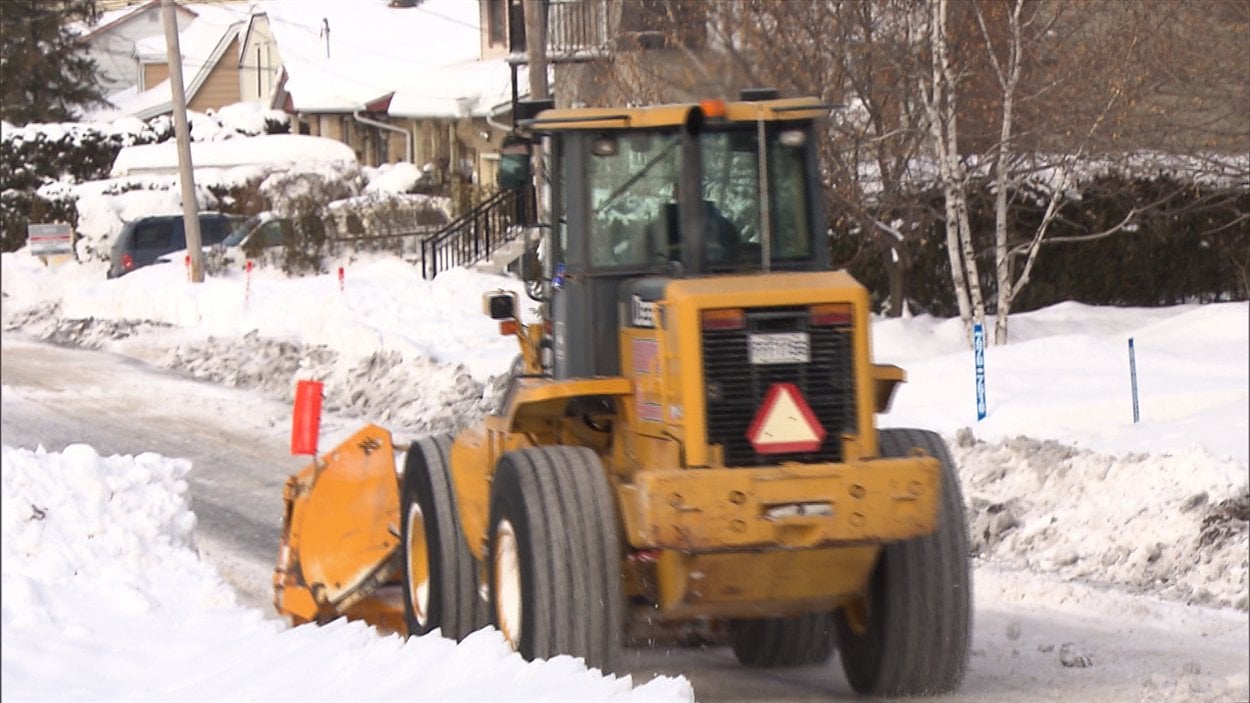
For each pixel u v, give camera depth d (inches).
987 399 2404.0
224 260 5226.4
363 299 4128.9
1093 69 2874.0
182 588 1470.2
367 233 5295.3
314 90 6732.3
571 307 1211.2
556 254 1251.2
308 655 1190.9
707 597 1121.4
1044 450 1974.7
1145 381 2410.2
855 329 1094.4
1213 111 3048.7
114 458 1679.4
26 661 1181.1
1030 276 3725.4
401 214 5344.5
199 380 3494.1
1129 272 3649.1
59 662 1187.3
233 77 7539.4
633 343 1165.7
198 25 7691.9
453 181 5693.9
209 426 2886.3
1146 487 1790.1
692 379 1068.5
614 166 1206.3
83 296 4813.0
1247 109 2982.3
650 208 1206.3
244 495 2268.7
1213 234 3599.9
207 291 4478.3
